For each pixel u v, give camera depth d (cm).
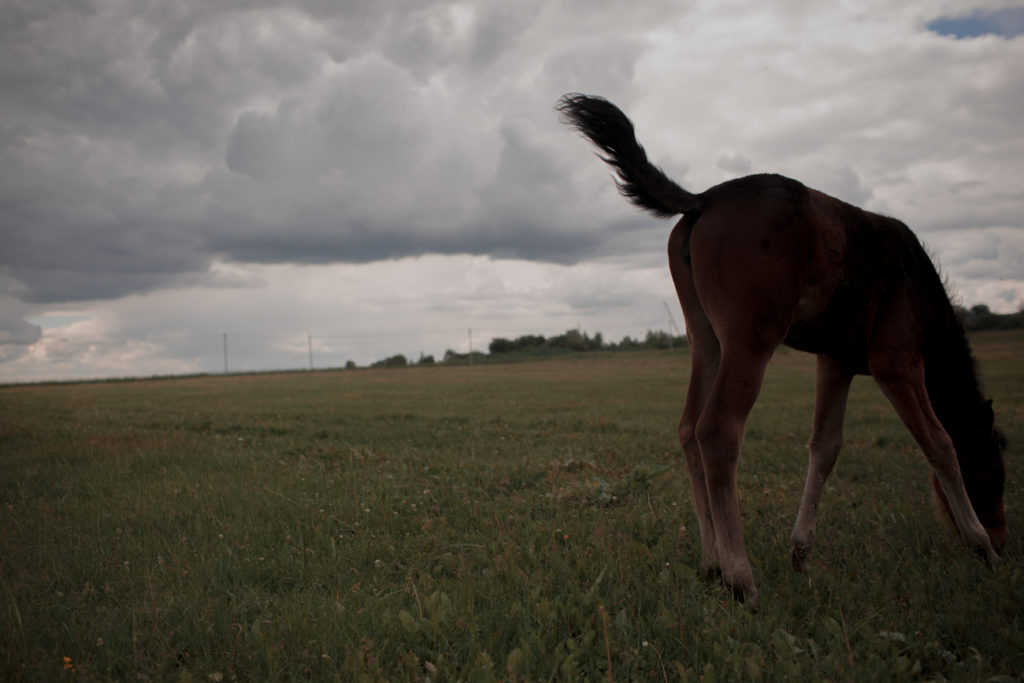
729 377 331
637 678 255
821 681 253
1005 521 465
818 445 424
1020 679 261
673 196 354
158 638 301
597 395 2008
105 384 3781
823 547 438
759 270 330
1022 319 4781
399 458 780
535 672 268
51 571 394
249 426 1202
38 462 791
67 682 265
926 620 316
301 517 505
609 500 552
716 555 362
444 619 299
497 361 5888
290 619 303
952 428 433
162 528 491
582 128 362
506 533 442
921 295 405
